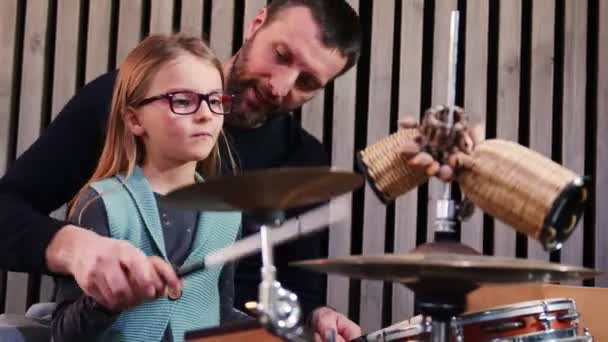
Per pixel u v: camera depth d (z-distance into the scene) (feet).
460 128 4.00
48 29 10.01
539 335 5.14
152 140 5.49
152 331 5.21
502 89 9.46
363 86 9.91
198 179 5.82
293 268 7.69
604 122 9.33
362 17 9.97
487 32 9.52
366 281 9.36
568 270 3.58
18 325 5.89
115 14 10.03
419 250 3.99
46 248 5.25
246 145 7.69
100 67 9.81
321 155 8.12
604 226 9.23
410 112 9.51
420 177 4.16
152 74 5.45
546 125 9.42
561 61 9.66
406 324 5.41
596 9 9.59
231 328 4.56
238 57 7.48
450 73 4.11
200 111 5.41
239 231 5.99
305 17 7.26
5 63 9.87
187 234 5.51
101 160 5.71
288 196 3.56
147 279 4.54
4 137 9.79
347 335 6.25
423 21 9.79
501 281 3.87
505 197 3.92
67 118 7.09
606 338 6.86
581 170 9.37
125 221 5.30
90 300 4.81
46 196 6.91
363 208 9.65
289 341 3.54
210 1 10.02
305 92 7.52
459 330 4.80
